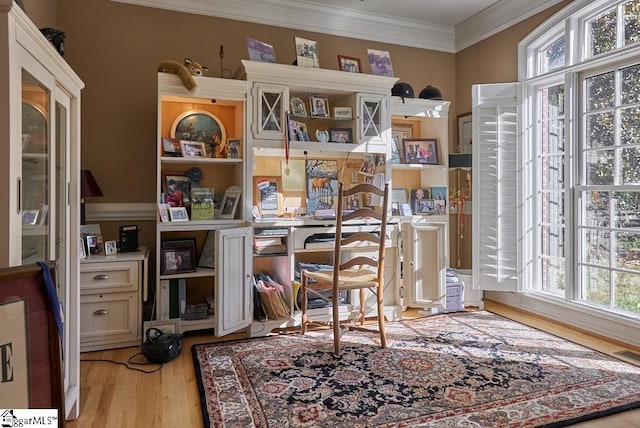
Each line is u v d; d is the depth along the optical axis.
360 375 2.25
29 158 1.41
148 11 3.21
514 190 3.56
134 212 3.17
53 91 1.60
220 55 3.31
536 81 3.45
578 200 3.12
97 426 1.78
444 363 2.41
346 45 3.86
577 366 2.37
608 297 2.94
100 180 3.10
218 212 3.23
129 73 3.16
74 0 3.03
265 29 3.56
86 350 2.64
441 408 1.90
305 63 3.19
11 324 1.12
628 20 2.80
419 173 4.02
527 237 3.57
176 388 2.14
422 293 3.48
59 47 1.93
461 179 4.18
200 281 3.33
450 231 4.24
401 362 2.43
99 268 2.66
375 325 3.17
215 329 2.69
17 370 1.12
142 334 2.77
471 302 3.69
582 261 3.12
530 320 3.32
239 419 1.82
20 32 1.26
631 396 2.01
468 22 4.02
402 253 3.48
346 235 3.26
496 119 3.59
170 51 3.27
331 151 3.28
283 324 3.04
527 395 2.02
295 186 3.51
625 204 2.83
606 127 2.94
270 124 3.11
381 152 3.40
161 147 2.96
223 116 3.34
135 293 2.75
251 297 2.95
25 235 1.38
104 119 3.10
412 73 4.11
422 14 3.86
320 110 3.35
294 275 3.20
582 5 3.02
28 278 1.17
